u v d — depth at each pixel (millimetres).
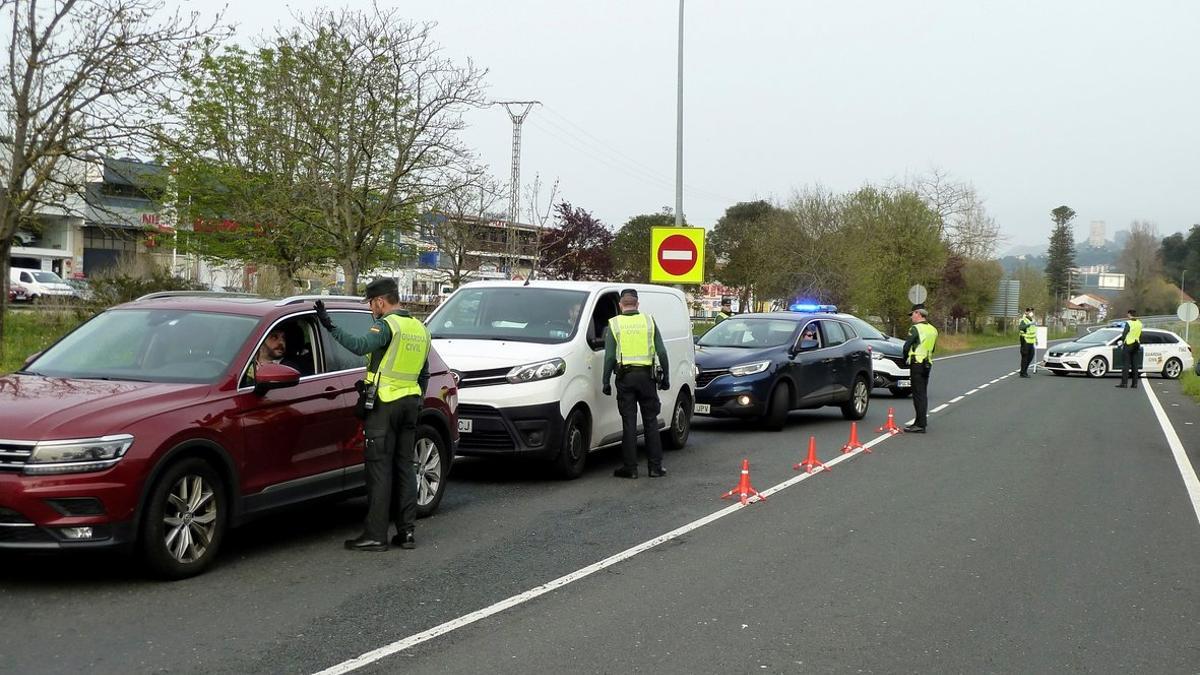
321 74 24984
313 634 5398
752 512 9188
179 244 34281
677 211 23906
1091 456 13477
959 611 6176
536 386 10227
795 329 16297
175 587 6246
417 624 5629
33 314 25375
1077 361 32438
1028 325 31281
